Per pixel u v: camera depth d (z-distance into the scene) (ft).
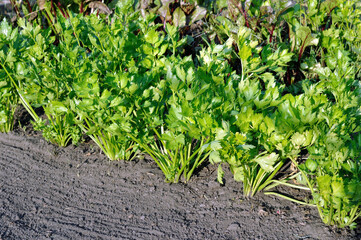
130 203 8.25
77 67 8.63
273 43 10.85
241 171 7.76
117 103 7.58
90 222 7.77
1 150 10.57
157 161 8.67
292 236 6.96
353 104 7.04
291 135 7.09
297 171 8.64
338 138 6.59
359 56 11.05
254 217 7.50
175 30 8.59
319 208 7.04
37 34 9.64
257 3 11.38
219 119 7.43
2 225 7.75
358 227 6.96
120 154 9.38
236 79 8.77
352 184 6.21
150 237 7.27
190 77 7.37
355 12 11.50
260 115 6.83
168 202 8.17
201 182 8.66
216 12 12.73
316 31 11.22
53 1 12.69
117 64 8.83
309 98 6.93
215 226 7.41
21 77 9.62
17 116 12.09
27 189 8.90
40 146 10.55
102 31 9.18
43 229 7.63
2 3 16.15
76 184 9.00
